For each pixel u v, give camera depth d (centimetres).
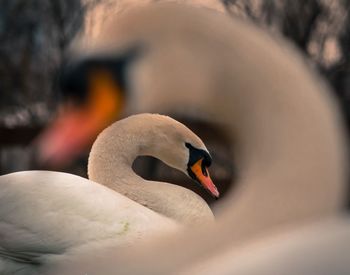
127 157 761
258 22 1634
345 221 265
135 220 697
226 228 323
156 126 757
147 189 749
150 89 572
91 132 659
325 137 384
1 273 705
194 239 311
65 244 691
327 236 241
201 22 509
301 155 376
